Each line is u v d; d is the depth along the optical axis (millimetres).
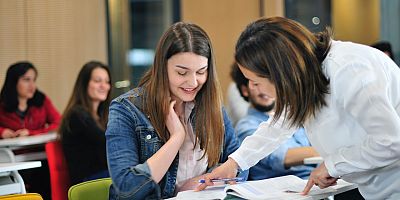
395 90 1906
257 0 6516
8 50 6035
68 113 4113
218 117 2344
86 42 6301
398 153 1795
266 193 2082
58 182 3943
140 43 6688
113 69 6543
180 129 2219
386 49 5359
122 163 2127
